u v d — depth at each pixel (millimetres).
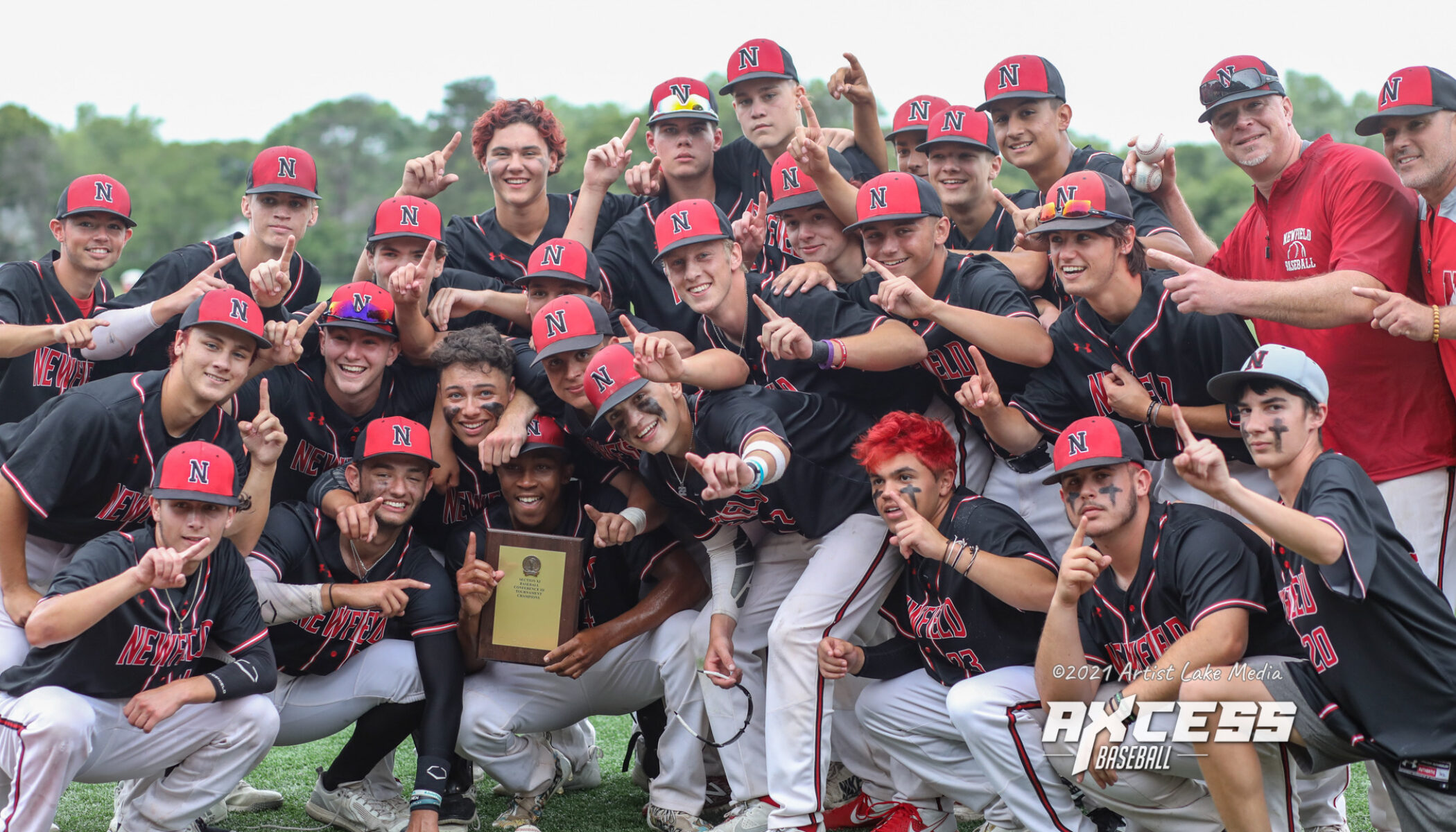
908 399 4984
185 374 4496
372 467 4824
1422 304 4660
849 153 6520
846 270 5223
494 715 4938
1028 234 4656
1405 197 4598
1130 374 4672
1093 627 4277
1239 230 5188
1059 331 4789
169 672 4375
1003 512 4461
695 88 6105
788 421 4680
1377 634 3676
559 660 4871
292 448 5223
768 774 4625
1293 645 4023
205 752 4477
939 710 4504
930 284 4957
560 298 4812
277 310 5242
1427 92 4422
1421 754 3629
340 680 4918
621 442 4898
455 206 68625
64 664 4242
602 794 5551
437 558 5195
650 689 5137
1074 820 4289
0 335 4902
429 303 5551
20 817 4191
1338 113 74000
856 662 4625
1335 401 4824
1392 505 4723
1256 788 3836
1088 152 5617
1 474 4422
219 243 5812
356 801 4988
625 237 5898
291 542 4852
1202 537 4008
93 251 5504
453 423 5004
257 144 96250
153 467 4578
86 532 4691
